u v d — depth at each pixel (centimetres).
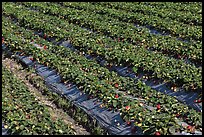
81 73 1584
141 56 1766
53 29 2230
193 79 1512
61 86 1578
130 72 1691
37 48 1905
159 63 1684
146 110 1280
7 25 2381
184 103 1461
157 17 2558
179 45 1972
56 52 1905
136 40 2077
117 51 1830
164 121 1191
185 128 1194
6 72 1677
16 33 2208
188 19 2538
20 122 1205
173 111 1301
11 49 1991
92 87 1452
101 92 1421
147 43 2028
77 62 1762
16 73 1791
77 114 1384
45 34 2209
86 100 1435
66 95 1513
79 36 2109
